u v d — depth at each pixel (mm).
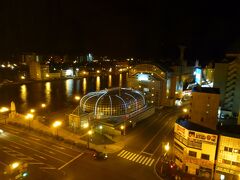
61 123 75938
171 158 54594
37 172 46219
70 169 47906
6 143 59469
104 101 75375
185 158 48781
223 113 86438
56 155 53719
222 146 45469
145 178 46000
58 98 125562
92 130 67062
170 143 63281
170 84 108250
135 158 54375
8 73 191500
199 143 47219
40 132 66875
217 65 89438
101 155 52938
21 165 44812
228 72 87625
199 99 60062
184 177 47406
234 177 45281
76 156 53656
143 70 104812
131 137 67250
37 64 187500
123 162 52125
